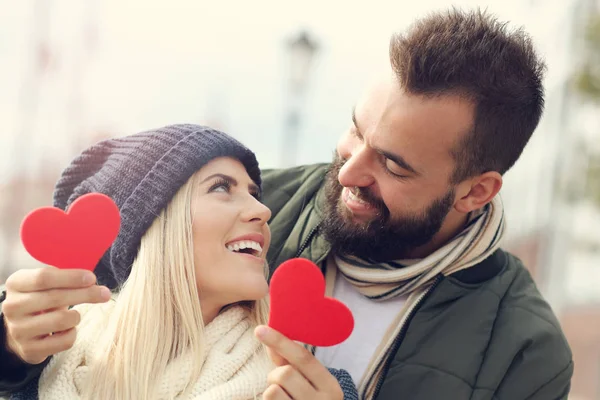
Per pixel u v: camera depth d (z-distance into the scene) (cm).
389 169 159
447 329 159
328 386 121
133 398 135
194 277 143
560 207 707
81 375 138
